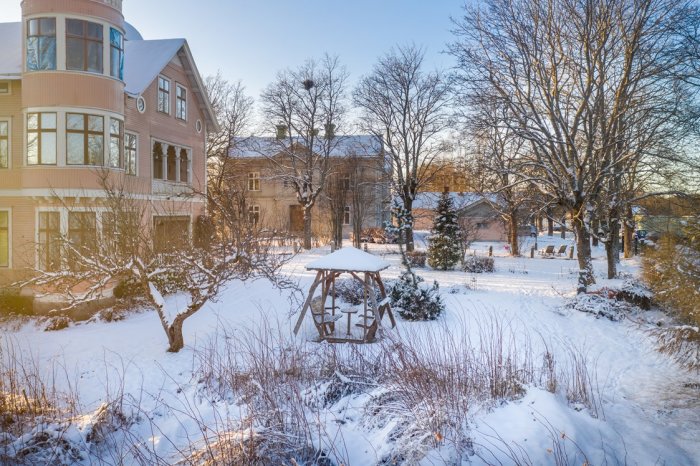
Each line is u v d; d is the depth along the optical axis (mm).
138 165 19516
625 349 10820
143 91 19250
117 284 16141
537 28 17531
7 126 16906
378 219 47375
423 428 5312
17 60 17344
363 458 5242
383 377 7418
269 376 7559
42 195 15547
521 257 33500
